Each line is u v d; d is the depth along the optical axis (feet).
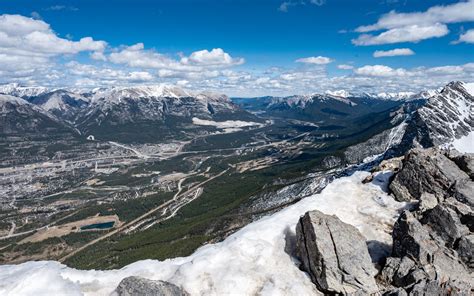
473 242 106.11
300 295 98.78
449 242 110.73
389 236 131.34
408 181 157.58
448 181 147.64
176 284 97.91
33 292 83.30
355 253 105.70
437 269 100.78
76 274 95.91
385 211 147.54
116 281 97.60
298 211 142.31
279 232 125.59
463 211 116.06
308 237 110.22
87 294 90.99
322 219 111.65
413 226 110.73
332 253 104.68
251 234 123.13
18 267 96.27
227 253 111.96
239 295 97.71
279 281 102.01
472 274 102.63
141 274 101.65
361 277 102.22
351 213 146.92
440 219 115.24
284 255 115.34
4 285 83.61
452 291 89.04
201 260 106.11
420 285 92.68
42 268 91.20
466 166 156.04
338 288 101.04
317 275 104.78
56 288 86.02
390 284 103.76
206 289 97.91
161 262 110.32
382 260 116.57
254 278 103.55
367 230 133.59
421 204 137.59
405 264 105.19
